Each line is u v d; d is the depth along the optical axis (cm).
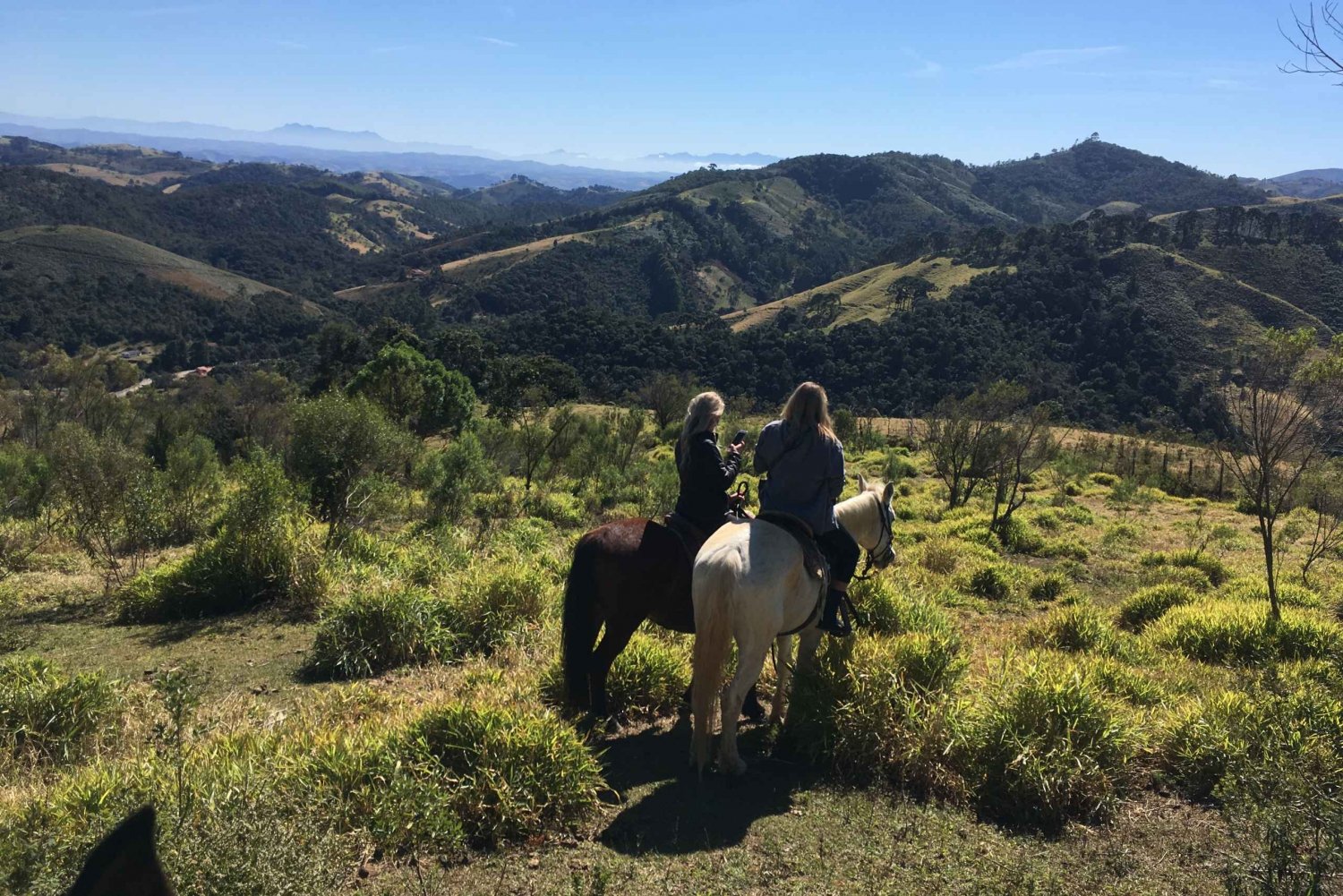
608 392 9281
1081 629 863
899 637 634
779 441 519
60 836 366
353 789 449
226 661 776
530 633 812
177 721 395
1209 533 1839
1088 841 468
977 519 1798
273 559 984
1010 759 507
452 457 1992
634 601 548
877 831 460
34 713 586
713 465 557
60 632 885
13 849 344
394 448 1261
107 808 402
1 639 829
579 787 465
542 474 2509
